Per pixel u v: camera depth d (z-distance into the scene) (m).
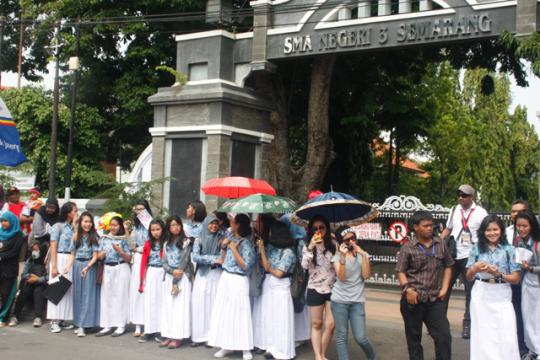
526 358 7.74
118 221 9.62
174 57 22.12
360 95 20.81
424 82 27.83
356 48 13.97
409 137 24.55
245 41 15.33
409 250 7.09
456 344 8.91
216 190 10.53
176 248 8.95
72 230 9.83
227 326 8.22
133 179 16.89
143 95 21.92
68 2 22.50
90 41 22.48
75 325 9.73
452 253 9.10
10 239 9.95
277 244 8.15
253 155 15.70
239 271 8.32
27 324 10.23
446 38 13.05
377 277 14.37
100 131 25.09
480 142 36.88
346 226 8.16
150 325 9.09
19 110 24.00
